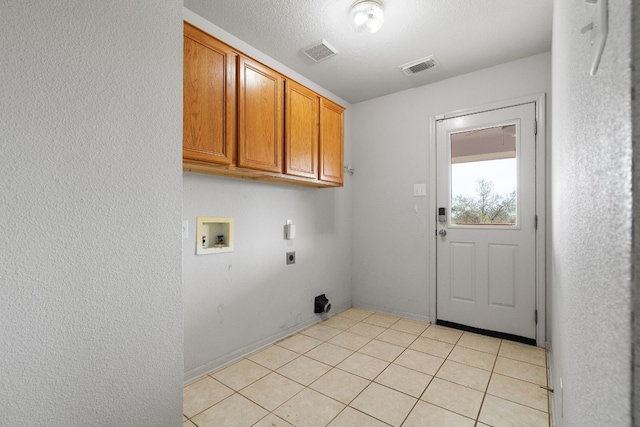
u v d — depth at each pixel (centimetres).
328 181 272
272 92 219
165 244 98
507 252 262
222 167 187
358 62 262
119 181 88
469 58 256
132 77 91
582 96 54
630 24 21
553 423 147
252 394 180
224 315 220
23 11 72
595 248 39
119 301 87
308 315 294
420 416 160
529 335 250
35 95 73
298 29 217
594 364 39
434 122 301
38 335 73
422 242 307
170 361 99
